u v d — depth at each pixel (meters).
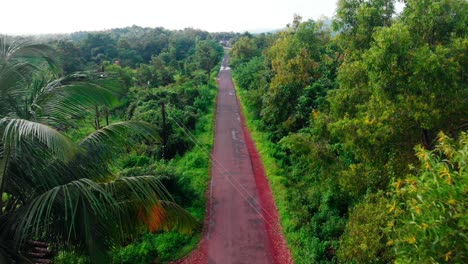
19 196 6.20
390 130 8.48
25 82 6.66
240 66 50.53
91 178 6.56
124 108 27.62
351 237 8.45
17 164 5.93
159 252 11.42
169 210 7.15
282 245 12.30
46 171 6.07
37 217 5.46
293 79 22.17
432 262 3.73
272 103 22.86
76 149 5.43
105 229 6.05
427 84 7.78
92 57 52.41
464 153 3.77
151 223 6.93
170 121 23.06
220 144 23.05
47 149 5.96
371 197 9.18
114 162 7.22
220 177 17.83
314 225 12.60
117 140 7.08
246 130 26.27
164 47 71.00
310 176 16.12
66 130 7.54
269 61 34.09
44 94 6.48
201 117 28.44
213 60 62.59
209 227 13.32
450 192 3.55
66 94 6.57
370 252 7.65
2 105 6.21
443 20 8.82
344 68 11.43
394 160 8.86
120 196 6.63
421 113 7.69
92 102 6.86
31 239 6.65
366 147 9.08
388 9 11.02
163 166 15.24
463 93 8.13
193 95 33.50
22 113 6.16
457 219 3.58
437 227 3.57
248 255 11.73
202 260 11.45
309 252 11.39
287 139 14.23
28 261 5.77
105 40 58.59
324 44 27.70
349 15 11.82
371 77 8.56
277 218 13.99
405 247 4.16
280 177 17.09
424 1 8.55
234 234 12.90
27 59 6.74
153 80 41.41
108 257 6.07
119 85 7.38
